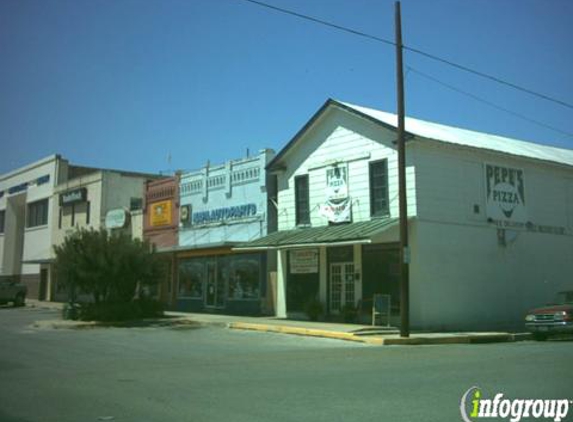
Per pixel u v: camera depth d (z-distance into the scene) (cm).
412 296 2269
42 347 1731
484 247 2503
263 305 2864
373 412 818
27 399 934
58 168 5072
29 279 5362
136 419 792
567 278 2839
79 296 4456
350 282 2495
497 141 3027
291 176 2817
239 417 795
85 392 992
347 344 1850
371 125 2488
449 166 2438
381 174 2444
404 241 1962
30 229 5431
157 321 2662
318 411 827
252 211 3012
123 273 2784
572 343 1930
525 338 2130
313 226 2697
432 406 855
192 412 830
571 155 3412
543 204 2800
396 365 1310
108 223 4225
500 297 2522
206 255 3303
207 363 1368
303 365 1324
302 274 2695
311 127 2720
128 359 1454
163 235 3684
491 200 2569
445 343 1933
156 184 3806
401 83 2014
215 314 3103
